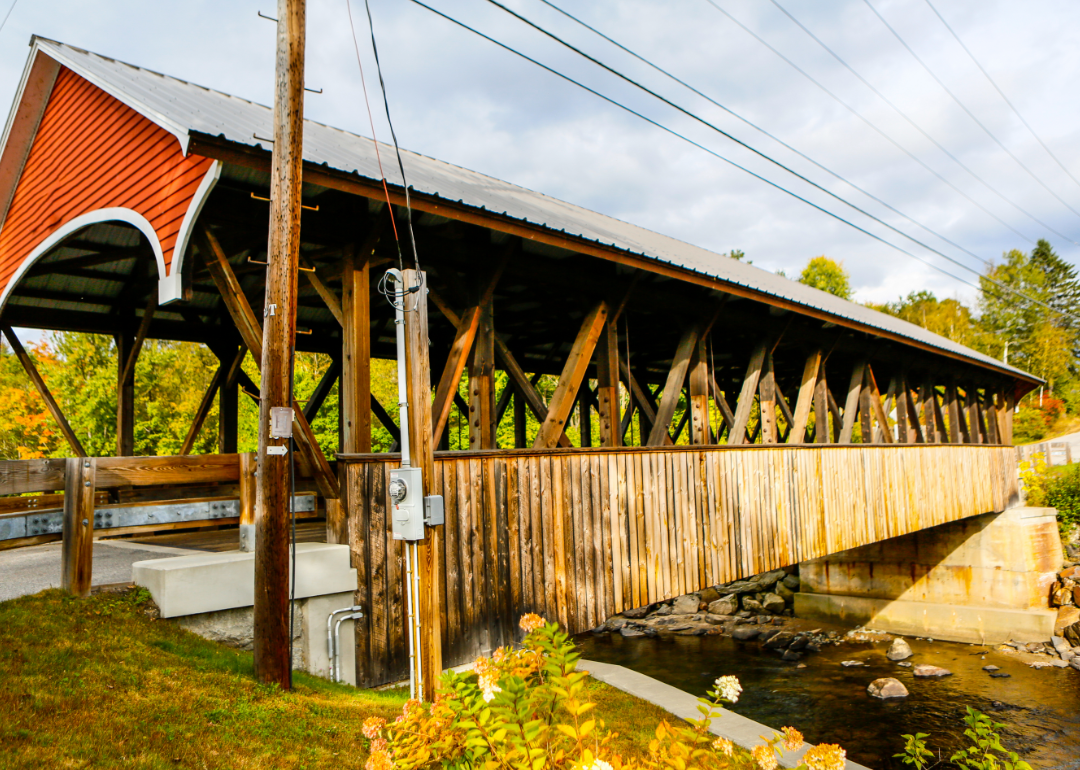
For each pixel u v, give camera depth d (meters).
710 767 2.92
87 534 4.77
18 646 3.94
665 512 8.16
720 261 14.62
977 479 17.34
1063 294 65.19
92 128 6.91
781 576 20.25
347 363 5.73
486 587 6.09
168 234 5.58
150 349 21.92
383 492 5.64
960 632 16.30
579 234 6.57
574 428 23.23
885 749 9.67
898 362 14.52
